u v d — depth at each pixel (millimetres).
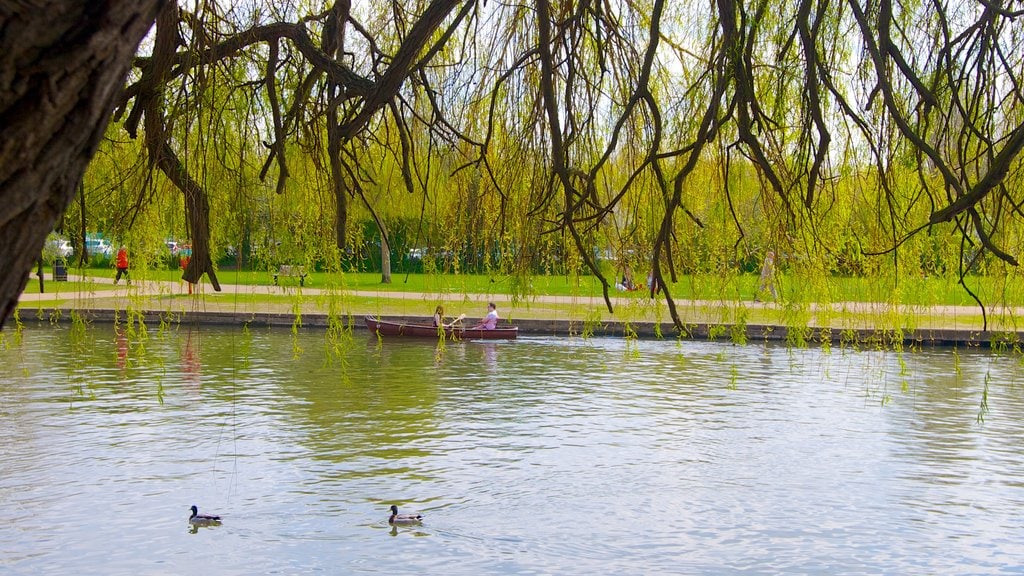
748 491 10883
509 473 11539
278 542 9195
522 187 7305
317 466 11719
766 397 16156
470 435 13344
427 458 12109
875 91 4754
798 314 7324
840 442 13156
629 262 7535
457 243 8695
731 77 4648
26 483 10867
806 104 5809
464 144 8094
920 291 8484
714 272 7820
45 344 20938
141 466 11594
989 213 7551
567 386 17141
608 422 14227
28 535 9289
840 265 7688
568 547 9133
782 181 6105
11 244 1421
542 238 7820
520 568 8680
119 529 9500
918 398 16078
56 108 1363
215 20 5633
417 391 16469
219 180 6664
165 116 5574
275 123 5129
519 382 17500
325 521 9812
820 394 16469
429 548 9062
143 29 1444
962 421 14414
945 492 10938
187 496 10508
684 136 7246
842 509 10320
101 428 13414
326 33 5395
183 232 7078
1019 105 7086
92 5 1348
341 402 15438
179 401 15250
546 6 4551
